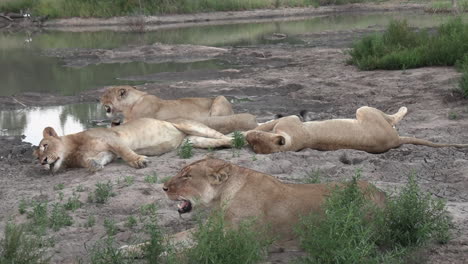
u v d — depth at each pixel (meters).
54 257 5.89
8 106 16.00
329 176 8.30
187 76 20.03
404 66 18.75
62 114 14.95
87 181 8.41
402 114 10.58
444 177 8.30
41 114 15.03
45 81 19.78
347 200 5.35
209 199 5.80
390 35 21.80
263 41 29.77
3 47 29.19
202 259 4.94
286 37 31.05
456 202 7.18
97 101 16.39
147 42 30.50
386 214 5.76
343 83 17.25
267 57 23.95
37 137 12.84
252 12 45.28
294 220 5.59
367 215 5.61
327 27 35.69
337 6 48.97
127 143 9.52
